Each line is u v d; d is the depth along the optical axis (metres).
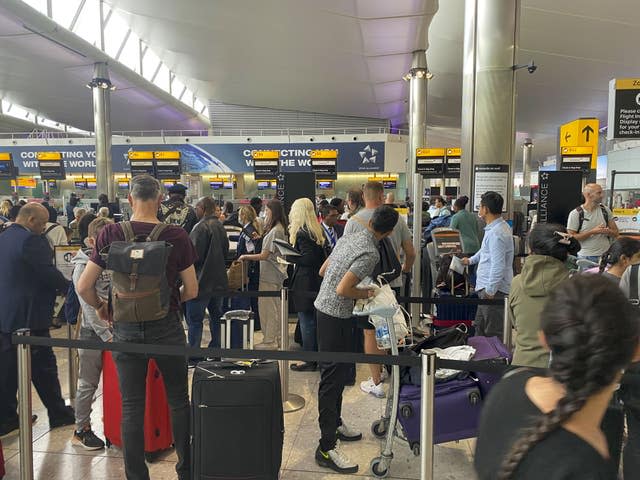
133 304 2.26
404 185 27.28
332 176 18.45
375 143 25.88
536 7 15.38
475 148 6.29
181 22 18.55
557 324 0.84
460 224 5.52
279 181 7.93
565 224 6.03
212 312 4.84
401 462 2.87
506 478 0.80
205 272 4.43
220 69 25.30
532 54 19.98
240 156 26.69
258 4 15.73
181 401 2.52
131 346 2.31
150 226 2.42
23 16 17.70
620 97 5.81
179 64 25.17
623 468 2.16
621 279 2.52
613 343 0.78
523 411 0.88
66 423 3.41
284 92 29.75
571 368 0.80
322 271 3.89
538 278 2.22
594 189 5.02
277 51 21.17
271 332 5.26
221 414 2.37
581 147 12.20
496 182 6.14
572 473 0.75
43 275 3.16
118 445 3.06
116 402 3.03
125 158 26.97
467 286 4.86
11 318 3.16
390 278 3.54
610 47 18.55
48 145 27.72
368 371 4.43
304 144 26.25
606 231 4.98
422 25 16.53
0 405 3.25
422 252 5.99
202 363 2.61
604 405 0.82
